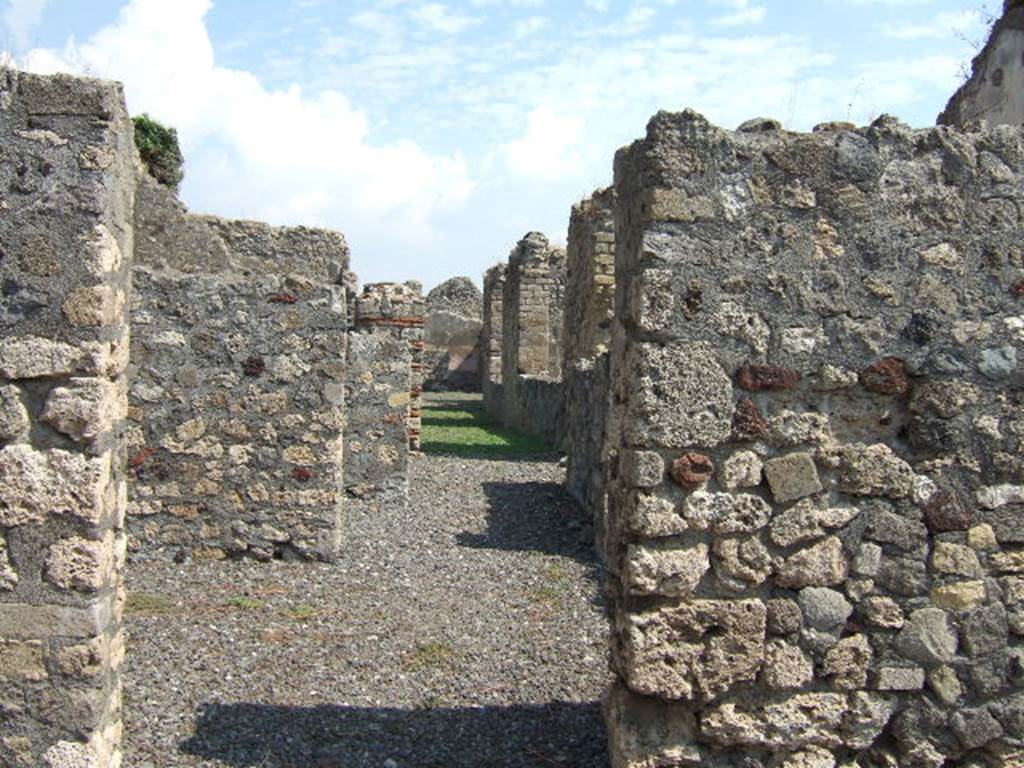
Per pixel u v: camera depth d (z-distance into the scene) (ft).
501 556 33.60
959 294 16.48
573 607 27.96
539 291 74.95
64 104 14.55
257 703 20.39
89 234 14.61
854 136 16.34
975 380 16.49
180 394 30.78
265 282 30.96
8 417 14.58
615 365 17.52
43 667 14.73
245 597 27.55
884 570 16.37
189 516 30.94
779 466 16.10
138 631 24.21
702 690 15.94
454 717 20.24
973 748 16.56
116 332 15.43
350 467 41.27
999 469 16.53
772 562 16.11
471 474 49.96
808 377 16.17
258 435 31.12
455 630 25.61
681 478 15.88
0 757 14.75
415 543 34.86
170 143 62.13
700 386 15.93
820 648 16.22
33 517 14.65
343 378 31.35
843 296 16.24
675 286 15.87
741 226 16.03
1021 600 16.58
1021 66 29.55
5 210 14.49
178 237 40.93
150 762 17.56
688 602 15.97
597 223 55.62
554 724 20.01
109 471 15.26
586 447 39.45
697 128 15.89
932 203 16.46
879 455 16.33
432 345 126.11
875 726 16.33
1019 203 16.62
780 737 16.12
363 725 19.65
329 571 30.71
